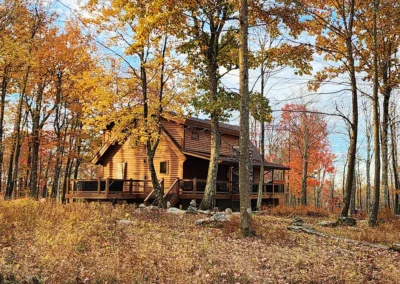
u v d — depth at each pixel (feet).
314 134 124.47
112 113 63.16
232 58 62.39
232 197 82.99
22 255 23.59
